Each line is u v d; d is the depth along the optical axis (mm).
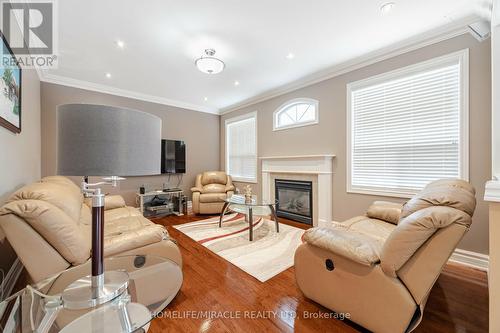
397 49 2781
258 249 2734
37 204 1296
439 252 1157
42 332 932
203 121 5555
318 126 3721
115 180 934
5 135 1889
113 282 1141
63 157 874
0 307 1044
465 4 2049
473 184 2303
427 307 1637
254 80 3852
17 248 1276
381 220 2408
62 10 2064
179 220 4129
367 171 3148
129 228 2156
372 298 1316
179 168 4957
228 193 4598
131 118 925
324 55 2994
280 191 4367
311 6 2078
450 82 2465
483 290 1852
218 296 1787
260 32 2475
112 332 966
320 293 1567
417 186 2707
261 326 1467
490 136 2221
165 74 3572
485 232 2244
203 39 2592
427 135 2625
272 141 4523
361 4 2059
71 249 1372
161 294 1341
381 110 2998
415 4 2061
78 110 848
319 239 1509
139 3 2002
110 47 2732
